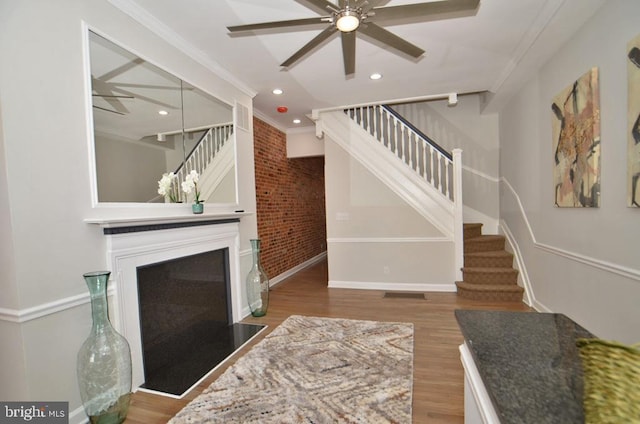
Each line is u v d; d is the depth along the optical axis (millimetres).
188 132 2871
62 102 1813
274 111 4863
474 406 1021
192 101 2934
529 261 3668
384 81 3775
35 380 1646
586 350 731
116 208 2137
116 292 2104
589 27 2383
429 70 3484
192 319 2879
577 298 2629
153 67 2502
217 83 3314
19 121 1606
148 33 2451
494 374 833
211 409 1912
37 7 1697
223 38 2752
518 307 3613
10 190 1567
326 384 2146
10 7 1579
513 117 4168
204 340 2979
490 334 1092
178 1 2246
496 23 2576
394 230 4609
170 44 2668
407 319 3363
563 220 2842
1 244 1601
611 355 659
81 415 1862
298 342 2836
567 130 2686
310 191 7012
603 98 2225
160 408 1984
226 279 3369
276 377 2250
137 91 2348
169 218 2379
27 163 1639
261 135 5012
